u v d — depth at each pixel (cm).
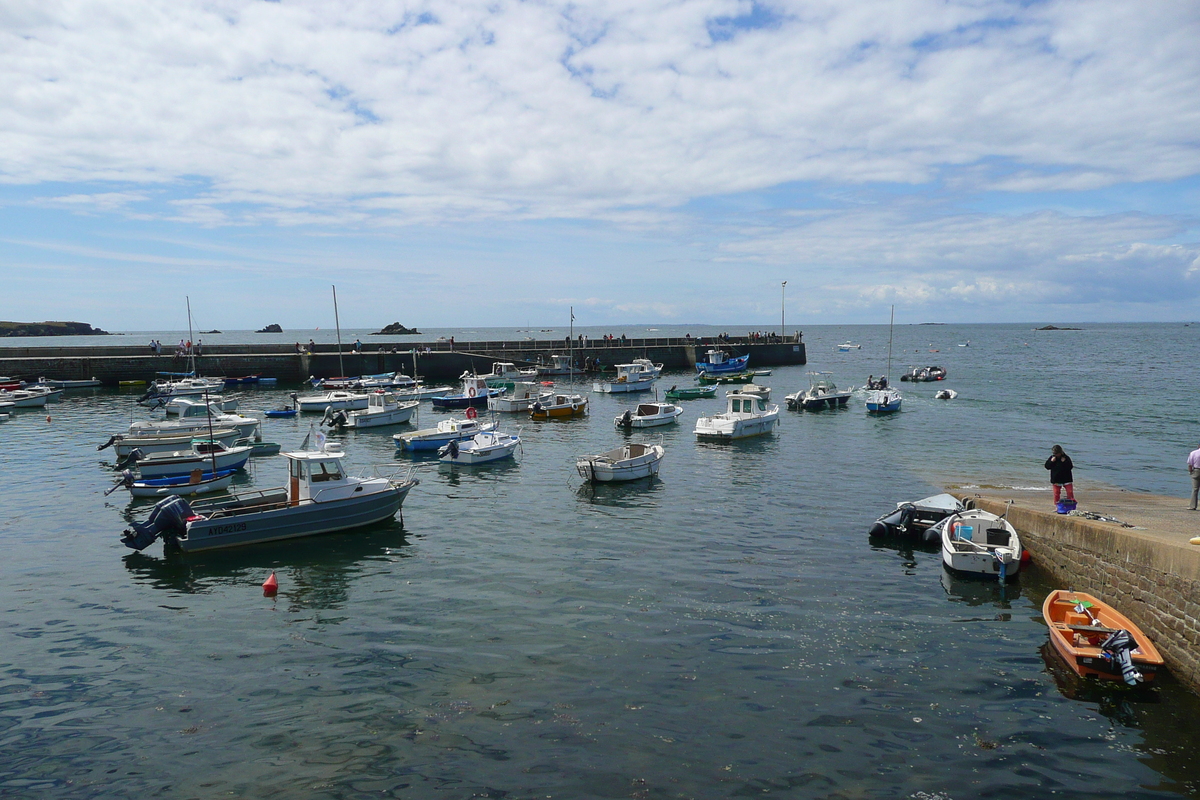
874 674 1387
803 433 4428
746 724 1214
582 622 1627
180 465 3142
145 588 1898
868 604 1728
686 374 9112
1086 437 4138
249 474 3412
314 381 7144
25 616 1706
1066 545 1834
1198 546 1381
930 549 2150
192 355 7031
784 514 2542
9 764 1123
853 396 6456
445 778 1077
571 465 3547
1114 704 1282
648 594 1791
